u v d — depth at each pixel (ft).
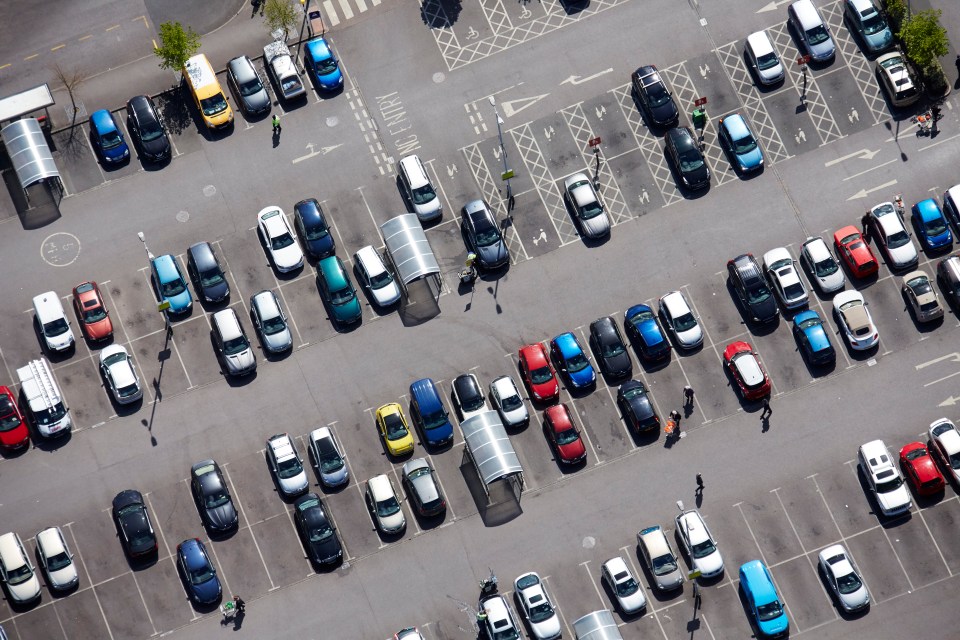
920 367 357.41
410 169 369.71
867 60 383.45
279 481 349.61
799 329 358.43
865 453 345.31
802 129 377.71
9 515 353.10
